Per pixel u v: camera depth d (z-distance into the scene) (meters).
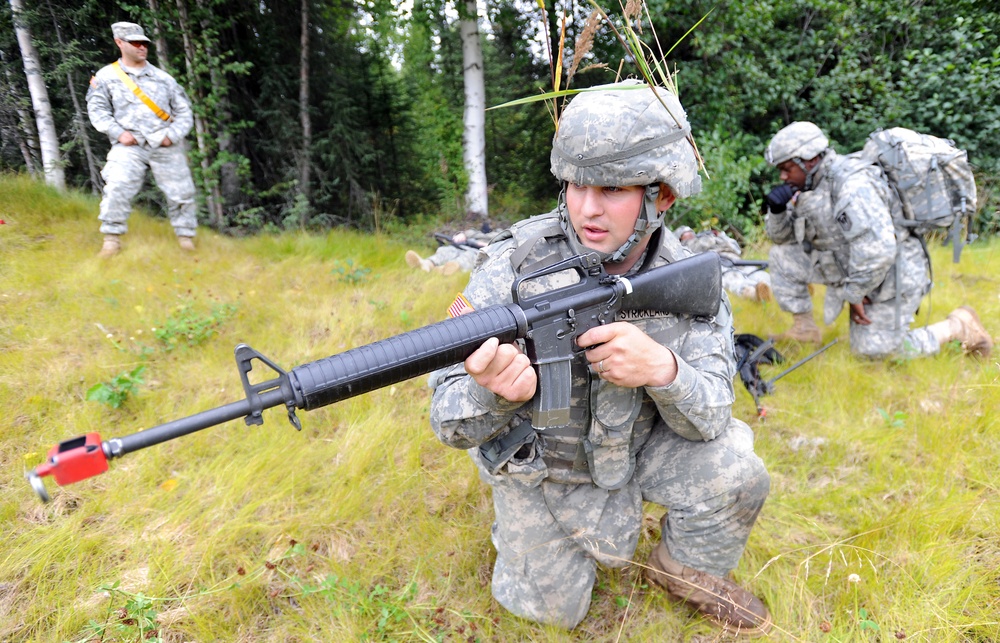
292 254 6.51
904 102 9.50
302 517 2.65
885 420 3.33
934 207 3.89
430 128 11.83
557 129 1.69
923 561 2.36
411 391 3.77
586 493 2.05
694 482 2.01
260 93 9.90
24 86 8.77
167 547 2.45
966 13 9.92
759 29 9.06
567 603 2.14
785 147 4.08
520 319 1.56
